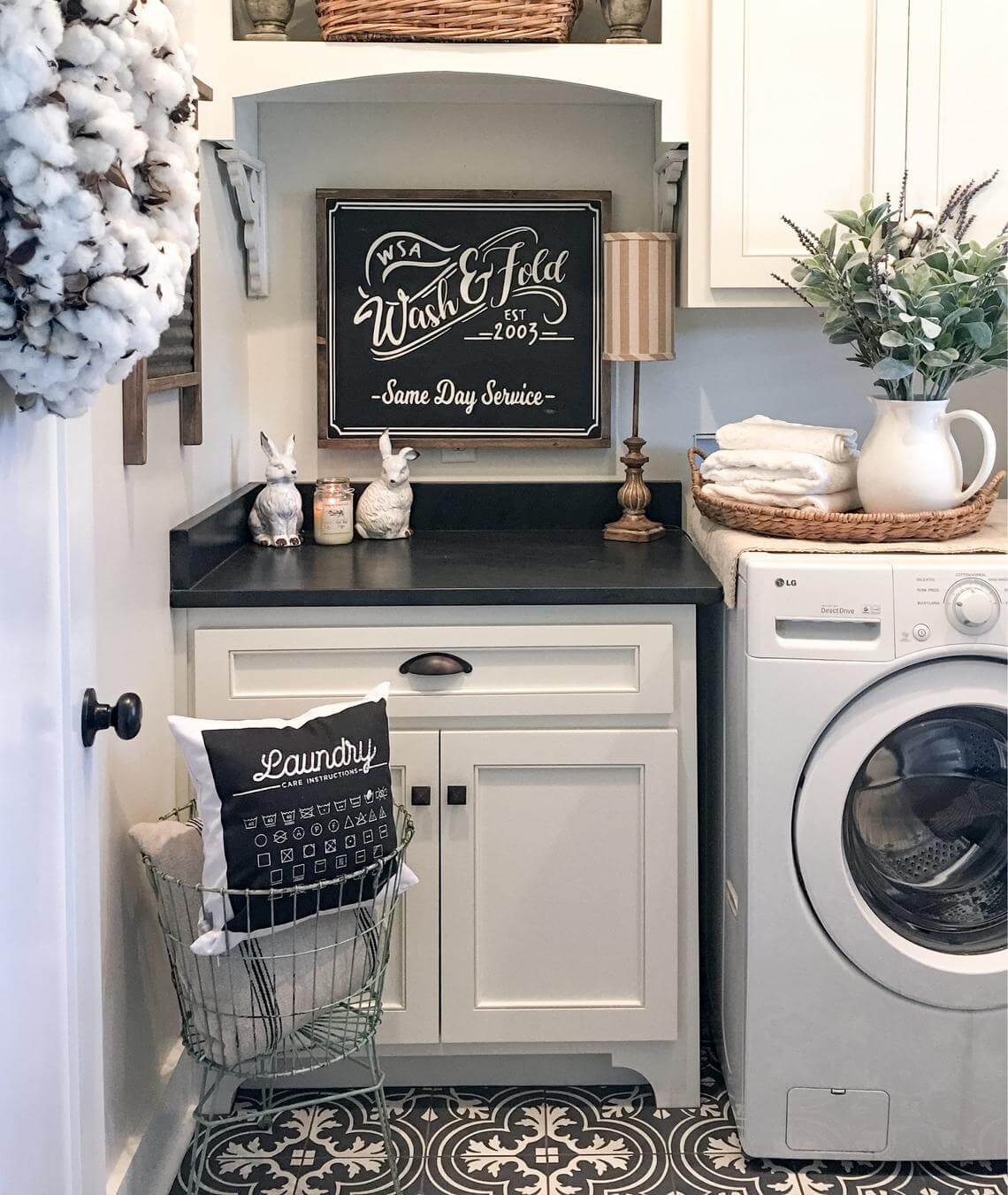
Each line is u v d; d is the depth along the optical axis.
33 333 0.96
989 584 1.96
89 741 1.40
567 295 2.75
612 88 2.39
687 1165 2.11
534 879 2.23
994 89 2.35
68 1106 1.33
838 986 2.04
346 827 1.83
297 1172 2.09
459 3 2.36
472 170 2.74
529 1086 2.34
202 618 2.15
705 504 2.36
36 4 0.88
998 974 2.02
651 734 2.19
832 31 2.35
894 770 2.06
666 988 2.24
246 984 1.83
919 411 2.16
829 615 1.97
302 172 2.74
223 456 2.54
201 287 2.29
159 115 1.06
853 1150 2.08
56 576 1.28
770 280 2.42
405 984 2.24
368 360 2.75
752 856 2.03
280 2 2.44
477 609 2.16
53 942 1.28
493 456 2.81
